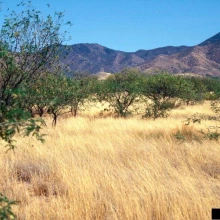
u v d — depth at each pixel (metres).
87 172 7.47
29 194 6.92
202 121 17.08
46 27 8.97
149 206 5.75
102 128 14.87
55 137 12.34
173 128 14.65
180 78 23.80
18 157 9.31
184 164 8.95
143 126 15.55
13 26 8.45
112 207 5.98
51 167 8.39
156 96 23.11
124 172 8.10
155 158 9.38
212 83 45.22
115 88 22.14
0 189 6.83
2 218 3.18
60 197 6.33
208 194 6.44
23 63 7.96
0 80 7.01
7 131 3.46
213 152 10.12
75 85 17.67
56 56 9.27
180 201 5.87
